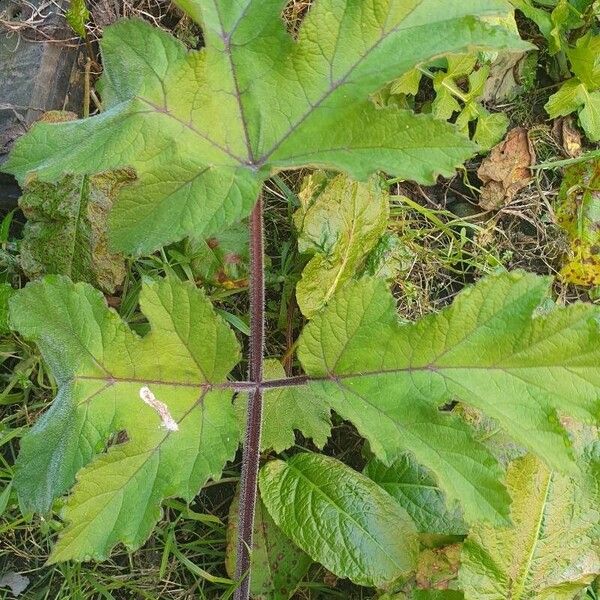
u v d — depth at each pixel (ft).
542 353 3.66
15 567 4.91
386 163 3.40
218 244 5.06
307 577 5.12
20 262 4.82
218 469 3.98
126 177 4.80
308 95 3.59
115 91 3.77
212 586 5.04
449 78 5.58
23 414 4.91
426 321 3.82
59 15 5.05
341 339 4.00
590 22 5.92
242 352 5.32
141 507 3.82
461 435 3.76
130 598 4.99
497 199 5.87
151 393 3.95
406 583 4.86
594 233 5.90
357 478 4.71
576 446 4.75
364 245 5.21
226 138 3.68
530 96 6.04
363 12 3.46
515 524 4.68
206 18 3.54
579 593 4.92
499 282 3.70
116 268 4.90
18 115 4.85
